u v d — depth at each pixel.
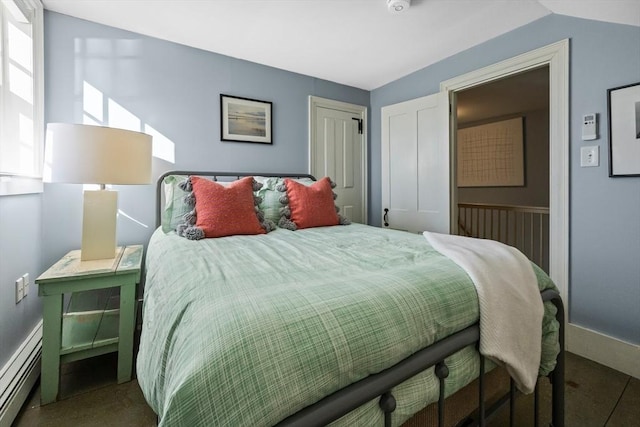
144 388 0.77
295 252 1.27
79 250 1.92
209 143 2.41
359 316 0.67
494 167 4.74
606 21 1.66
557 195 1.91
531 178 4.39
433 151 2.67
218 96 2.44
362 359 0.64
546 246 3.45
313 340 0.60
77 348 1.43
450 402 0.92
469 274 0.96
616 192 1.67
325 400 0.59
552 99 1.92
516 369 0.91
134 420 1.27
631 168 1.61
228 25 2.03
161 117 2.22
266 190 2.23
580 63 1.79
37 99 1.76
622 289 1.67
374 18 1.96
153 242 1.72
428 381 0.79
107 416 1.29
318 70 2.80
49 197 1.88
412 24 2.03
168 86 2.24
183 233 1.67
